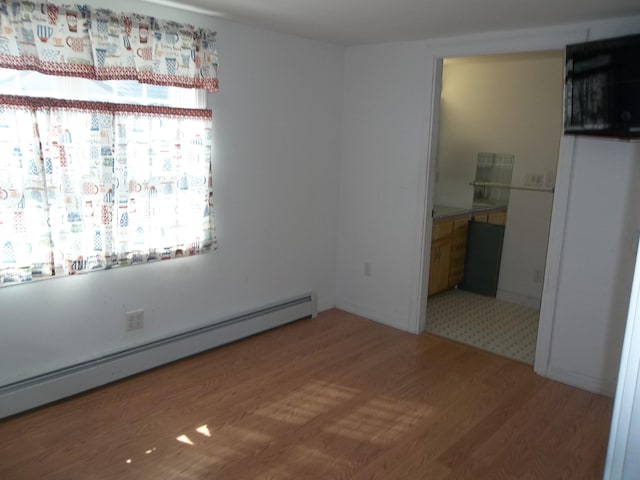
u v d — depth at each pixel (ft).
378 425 8.46
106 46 8.16
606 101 8.26
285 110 11.67
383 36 11.16
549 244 10.00
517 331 12.95
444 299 15.67
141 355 9.66
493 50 10.37
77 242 8.33
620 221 9.14
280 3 8.55
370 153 12.80
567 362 10.09
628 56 7.82
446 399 9.39
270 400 9.13
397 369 10.58
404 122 11.99
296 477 7.08
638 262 2.76
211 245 10.48
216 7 9.01
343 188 13.56
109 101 8.60
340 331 12.58
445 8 8.48
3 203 7.48
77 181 8.21
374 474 7.20
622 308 9.30
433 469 7.36
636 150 8.82
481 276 16.10
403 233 12.43
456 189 16.69
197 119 9.61
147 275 9.70
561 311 10.03
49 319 8.46
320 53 12.23
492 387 9.91
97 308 9.06
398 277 12.73
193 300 10.61
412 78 11.68
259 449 7.68
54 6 7.52
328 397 9.32
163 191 9.39
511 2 7.96
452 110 16.34
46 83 7.88
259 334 12.16
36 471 6.98
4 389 7.98
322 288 13.82
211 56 9.61
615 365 9.50
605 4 7.90
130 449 7.54
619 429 2.90
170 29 8.91
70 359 8.85
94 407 8.62
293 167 12.17
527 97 14.57
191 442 7.78
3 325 7.95
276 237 12.13
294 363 10.69
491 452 7.81
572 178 9.53
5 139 7.34
